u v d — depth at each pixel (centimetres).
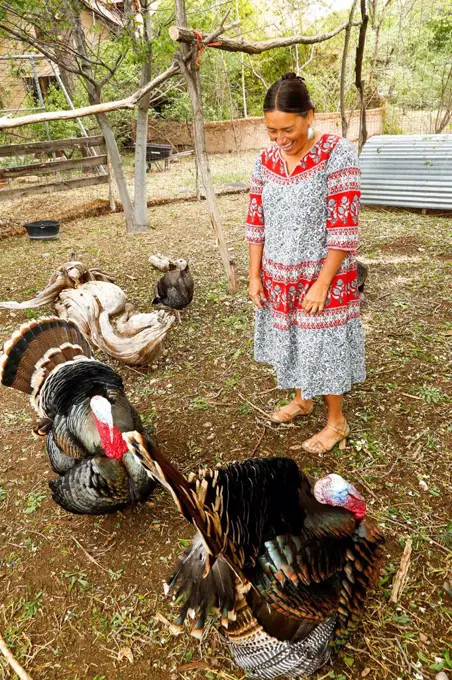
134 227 891
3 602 273
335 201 270
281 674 219
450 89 1187
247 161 1556
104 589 275
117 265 719
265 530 195
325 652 220
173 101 1645
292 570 193
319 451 344
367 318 512
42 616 265
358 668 230
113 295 476
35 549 302
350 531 211
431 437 352
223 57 1577
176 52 543
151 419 396
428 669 227
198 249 770
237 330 514
